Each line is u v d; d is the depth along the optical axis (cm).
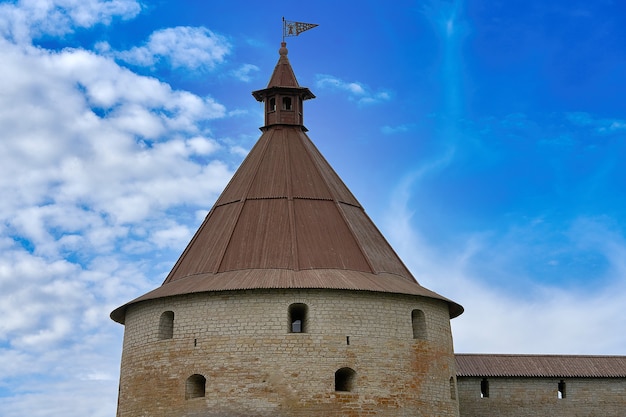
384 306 4353
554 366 5453
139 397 4378
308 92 5303
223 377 4169
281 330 4191
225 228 4716
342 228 4719
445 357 4559
